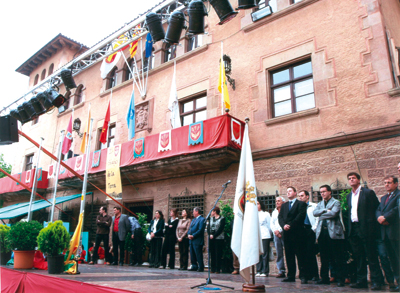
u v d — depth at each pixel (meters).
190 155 9.65
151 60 13.89
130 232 9.83
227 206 8.48
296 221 5.34
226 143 8.77
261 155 9.15
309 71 9.09
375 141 7.36
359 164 7.45
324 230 5.36
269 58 9.84
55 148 17.42
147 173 11.48
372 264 4.66
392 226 4.51
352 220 4.99
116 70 15.54
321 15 9.05
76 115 16.75
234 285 4.86
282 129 8.97
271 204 8.72
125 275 6.02
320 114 8.38
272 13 10.07
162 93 12.73
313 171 8.12
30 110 10.29
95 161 12.69
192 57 12.02
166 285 4.51
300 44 9.26
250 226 4.33
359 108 7.80
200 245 7.73
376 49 7.88
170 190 11.23
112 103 14.83
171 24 7.32
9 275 5.50
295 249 5.44
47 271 6.38
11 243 6.80
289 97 9.30
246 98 10.05
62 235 5.91
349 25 8.48
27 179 16.20
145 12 9.55
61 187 15.66
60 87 18.78
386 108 7.41
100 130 15.12
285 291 4.20
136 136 13.03
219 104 10.68
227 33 11.20
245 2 6.35
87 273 6.17
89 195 14.32
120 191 11.48
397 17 9.55
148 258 10.24
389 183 4.81
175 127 11.33
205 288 4.27
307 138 8.45
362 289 4.63
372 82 7.75
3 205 19.52
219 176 9.95
